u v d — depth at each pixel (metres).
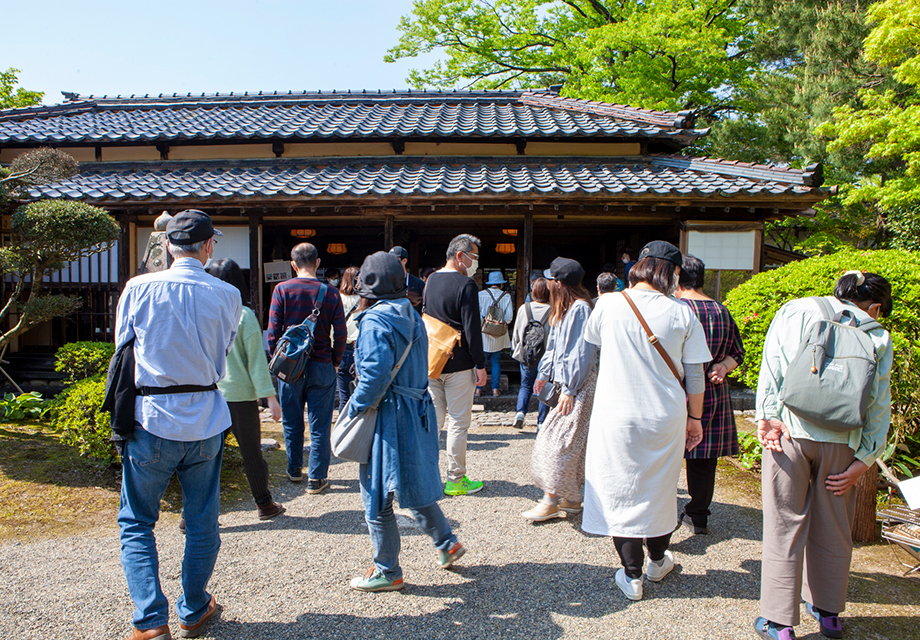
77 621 2.52
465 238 4.02
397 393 2.68
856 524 3.49
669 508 2.75
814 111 11.35
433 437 2.76
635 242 9.95
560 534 3.50
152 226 7.92
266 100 11.19
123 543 2.34
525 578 2.96
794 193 6.83
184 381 2.36
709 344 3.24
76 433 4.34
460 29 16.75
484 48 16.81
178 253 2.50
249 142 9.00
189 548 2.41
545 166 8.55
